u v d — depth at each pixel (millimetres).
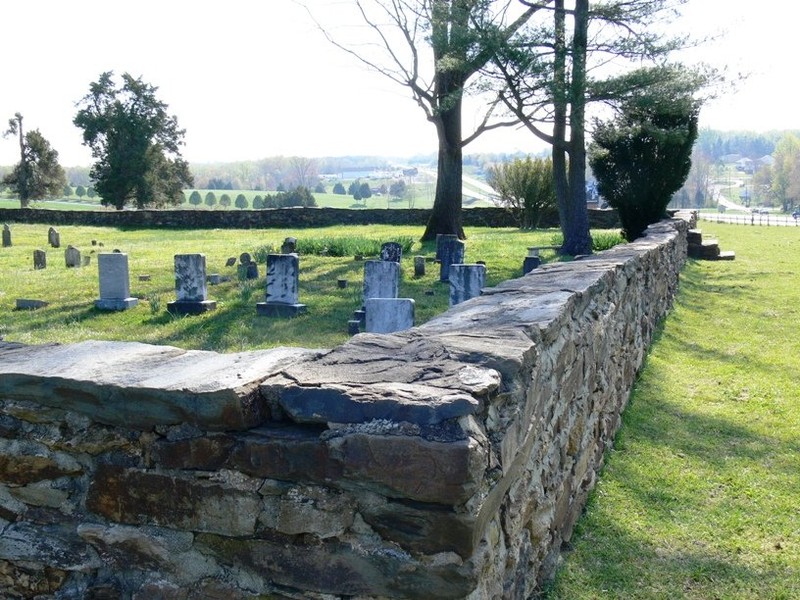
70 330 9344
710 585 3482
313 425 2162
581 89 15555
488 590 2252
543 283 4863
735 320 10508
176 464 2264
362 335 2805
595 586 3426
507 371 2438
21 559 2492
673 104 16453
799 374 7438
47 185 54188
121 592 2387
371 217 32656
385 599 2086
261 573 2197
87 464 2412
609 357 5238
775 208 108500
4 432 2504
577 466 4043
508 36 15438
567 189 17688
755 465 5016
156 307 10656
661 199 18594
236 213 32688
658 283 9742
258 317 10273
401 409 2025
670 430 5734
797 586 3480
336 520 2090
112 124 48281
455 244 13719
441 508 1992
